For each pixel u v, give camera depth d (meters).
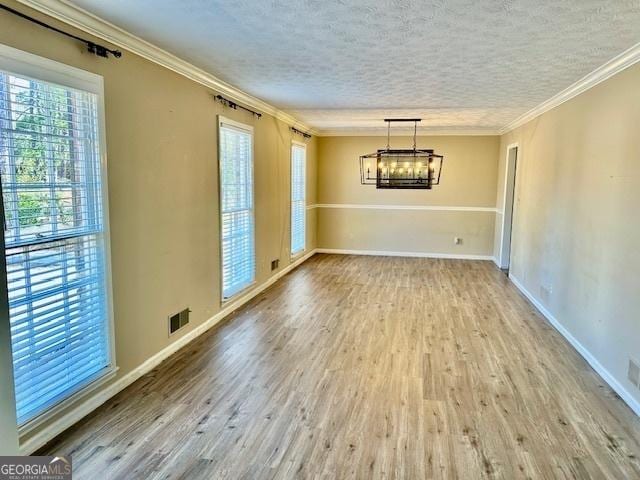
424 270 7.41
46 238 2.40
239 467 2.27
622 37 2.79
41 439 2.41
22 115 2.24
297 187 7.55
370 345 4.00
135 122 3.12
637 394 2.85
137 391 3.07
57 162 2.47
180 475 2.20
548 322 4.73
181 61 3.56
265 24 2.70
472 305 5.35
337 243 9.04
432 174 8.23
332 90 4.66
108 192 2.85
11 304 2.21
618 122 3.29
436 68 3.68
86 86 2.64
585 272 3.82
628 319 3.02
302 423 2.70
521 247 6.18
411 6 2.38
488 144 8.25
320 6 2.41
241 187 5.14
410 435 2.58
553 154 4.86
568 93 4.32
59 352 2.53
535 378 3.36
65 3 2.40
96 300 2.81
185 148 3.83
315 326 4.51
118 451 2.38
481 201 8.40
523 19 2.54
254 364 3.56
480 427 2.67
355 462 2.32
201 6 2.43
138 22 2.69
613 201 3.32
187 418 2.73
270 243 6.24
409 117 6.60
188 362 3.58
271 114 6.01
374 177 8.73
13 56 2.17
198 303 4.19
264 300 5.48
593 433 2.62
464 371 3.47
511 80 4.02
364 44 3.08
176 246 3.75
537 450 2.44
